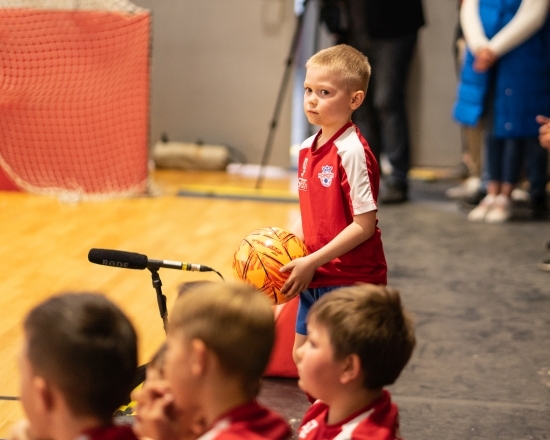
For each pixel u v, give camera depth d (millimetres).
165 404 1973
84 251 6227
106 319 1857
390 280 5863
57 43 8188
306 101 3346
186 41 10141
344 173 3305
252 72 10125
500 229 7461
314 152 3408
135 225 7145
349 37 8180
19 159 8383
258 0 9945
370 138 8477
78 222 7188
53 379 1799
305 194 3471
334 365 2166
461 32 8867
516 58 7340
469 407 3871
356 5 8164
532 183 8031
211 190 8750
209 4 10023
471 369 4336
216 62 10164
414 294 5559
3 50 8086
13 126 8312
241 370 1888
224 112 10273
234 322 1883
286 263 3326
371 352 2137
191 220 7418
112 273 5680
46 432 1860
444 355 4512
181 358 1893
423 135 10195
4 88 8156
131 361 1878
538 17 7227
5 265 5797
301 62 10453
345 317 2154
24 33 8102
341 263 3385
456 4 9766
